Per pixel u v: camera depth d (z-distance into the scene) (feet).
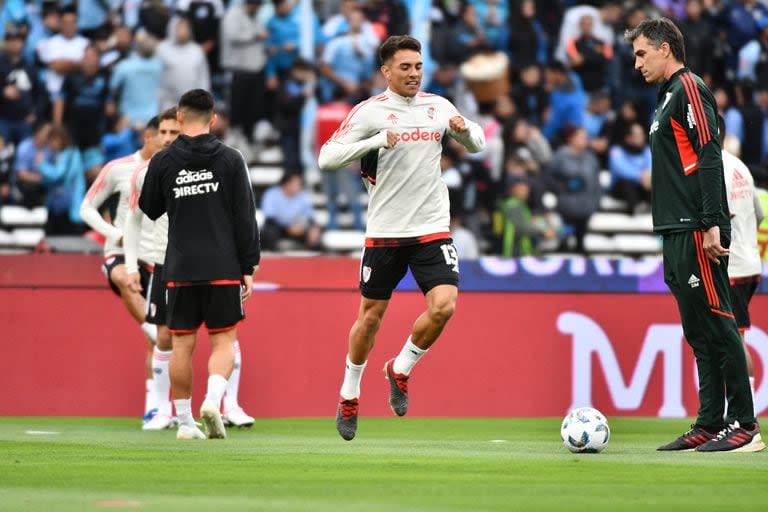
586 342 121.60
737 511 41.45
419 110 73.20
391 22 171.42
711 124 69.67
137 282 91.09
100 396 116.16
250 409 117.08
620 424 111.14
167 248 80.12
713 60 178.60
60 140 157.38
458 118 71.82
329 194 160.86
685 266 71.15
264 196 158.61
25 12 165.37
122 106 162.91
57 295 116.16
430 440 86.22
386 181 72.49
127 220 91.09
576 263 122.01
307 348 118.21
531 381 120.78
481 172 163.43
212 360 80.23
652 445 81.71
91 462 61.11
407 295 118.83
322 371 118.32
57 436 87.04
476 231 161.07
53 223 156.97
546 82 173.47
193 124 79.36
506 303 120.88
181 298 79.77
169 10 166.20
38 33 164.66
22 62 163.94
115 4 167.63
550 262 121.70
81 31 166.91
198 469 56.85
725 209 71.05
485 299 120.67
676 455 68.54
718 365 72.13
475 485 49.65
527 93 172.96
